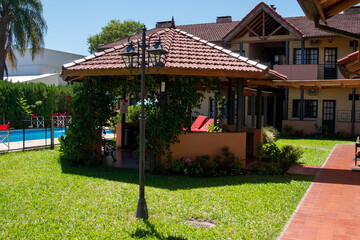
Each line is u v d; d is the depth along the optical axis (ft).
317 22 25.14
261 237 15.98
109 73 29.78
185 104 30.35
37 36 91.91
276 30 73.97
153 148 29.91
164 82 29.37
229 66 29.91
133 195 22.62
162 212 19.51
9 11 88.17
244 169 32.01
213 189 24.49
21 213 18.99
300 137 69.51
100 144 35.12
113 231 16.63
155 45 19.20
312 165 35.68
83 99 33.17
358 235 16.30
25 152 40.73
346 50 73.26
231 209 19.92
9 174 28.35
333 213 19.52
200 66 28.55
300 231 16.78
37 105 75.92
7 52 95.96
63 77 34.58
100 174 29.07
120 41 91.61
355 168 32.60
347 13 82.74
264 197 22.43
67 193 22.94
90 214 18.98
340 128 71.20
